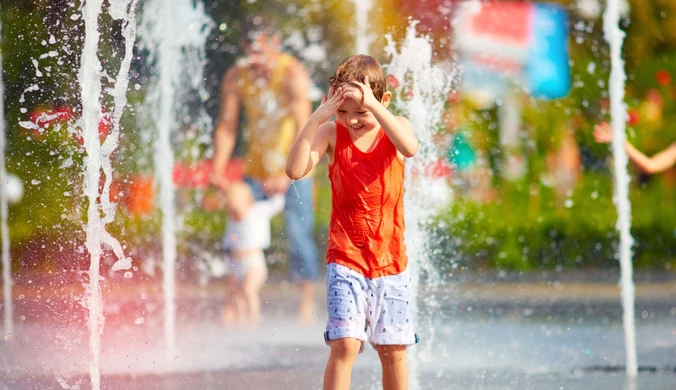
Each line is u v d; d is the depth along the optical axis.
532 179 24.09
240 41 21.22
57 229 12.12
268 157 15.12
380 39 21.38
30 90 11.29
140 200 17.22
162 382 9.05
